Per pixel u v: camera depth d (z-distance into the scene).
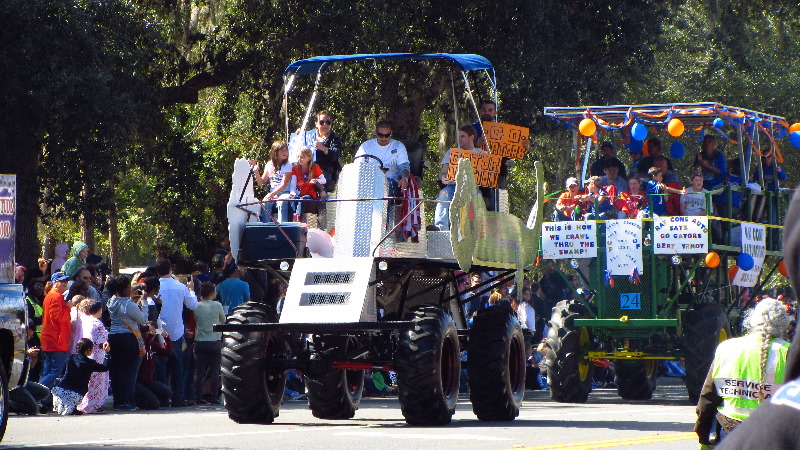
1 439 16.89
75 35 37.38
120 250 93.44
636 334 32.12
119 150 42.28
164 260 30.27
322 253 21.27
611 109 32.72
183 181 52.81
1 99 38.44
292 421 23.06
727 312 33.19
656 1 53.41
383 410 27.50
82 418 24.78
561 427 21.25
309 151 22.31
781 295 49.41
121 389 27.98
